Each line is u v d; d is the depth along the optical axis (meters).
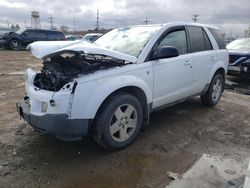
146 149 3.78
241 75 8.30
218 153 3.72
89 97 3.20
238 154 3.71
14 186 2.90
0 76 8.95
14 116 4.87
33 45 3.49
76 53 3.37
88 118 3.23
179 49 4.56
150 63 3.90
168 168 3.30
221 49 5.69
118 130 3.61
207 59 5.16
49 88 3.30
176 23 4.60
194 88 4.95
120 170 3.25
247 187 2.31
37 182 2.98
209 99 5.64
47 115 3.10
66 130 3.15
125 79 3.52
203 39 5.22
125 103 3.59
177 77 4.43
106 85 3.32
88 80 3.20
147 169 3.28
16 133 4.14
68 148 3.73
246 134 4.44
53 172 3.17
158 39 4.13
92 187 2.93
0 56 16.30
